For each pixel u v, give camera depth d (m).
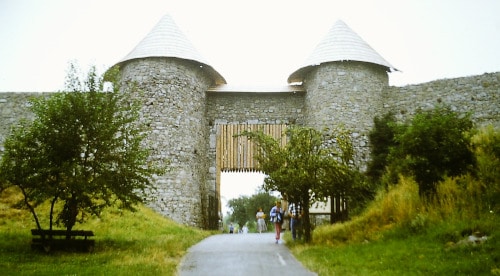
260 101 22.64
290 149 12.39
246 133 13.18
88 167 11.79
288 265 9.06
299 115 22.41
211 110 22.55
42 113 11.68
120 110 12.48
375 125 20.09
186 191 19.72
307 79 22.03
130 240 12.75
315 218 18.12
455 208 9.99
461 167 10.69
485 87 19.41
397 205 11.54
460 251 7.93
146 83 20.12
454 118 11.33
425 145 10.84
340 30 21.67
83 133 11.66
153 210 18.80
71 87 11.95
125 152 11.98
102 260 9.54
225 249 11.59
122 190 11.59
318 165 12.05
